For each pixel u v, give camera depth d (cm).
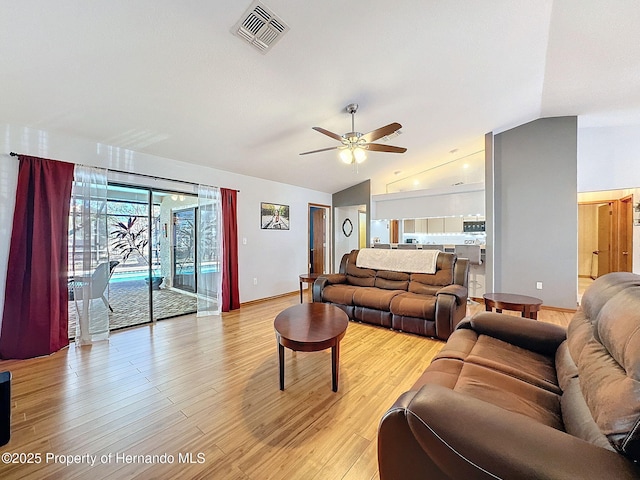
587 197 586
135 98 243
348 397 198
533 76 299
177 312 416
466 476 81
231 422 172
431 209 568
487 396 123
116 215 440
